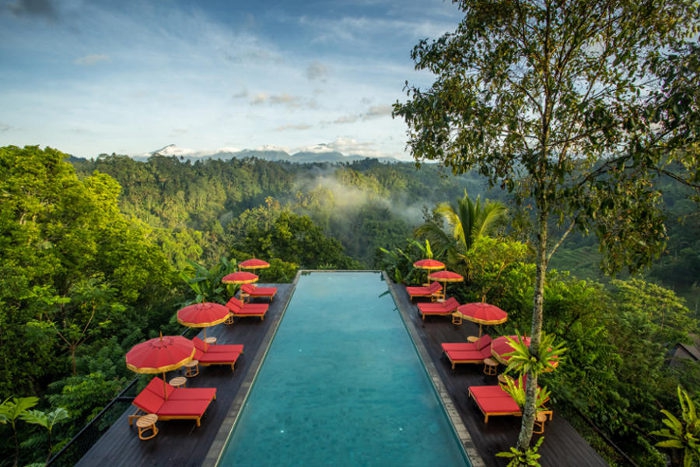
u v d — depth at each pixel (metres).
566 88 4.58
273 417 7.37
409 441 6.71
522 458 5.43
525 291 10.94
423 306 12.26
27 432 10.19
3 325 11.23
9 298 11.96
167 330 15.80
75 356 13.51
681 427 4.93
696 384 9.97
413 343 10.42
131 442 6.08
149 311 17.89
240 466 6.02
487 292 12.79
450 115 4.75
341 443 6.64
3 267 11.92
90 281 14.64
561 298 9.50
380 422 7.23
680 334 17.14
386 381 8.77
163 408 6.51
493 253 12.03
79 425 9.84
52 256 14.42
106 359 12.22
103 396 10.09
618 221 4.35
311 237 34.22
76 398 9.74
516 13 4.65
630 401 8.79
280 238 32.38
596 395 8.19
